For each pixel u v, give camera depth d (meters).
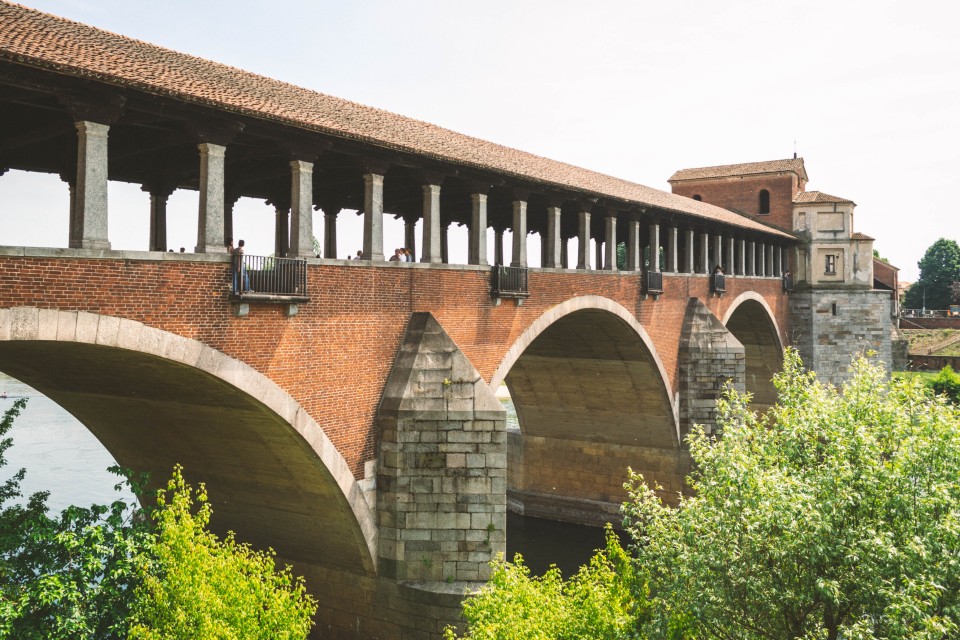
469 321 20.19
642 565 13.53
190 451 18.59
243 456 17.52
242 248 15.12
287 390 15.32
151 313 12.87
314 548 18.84
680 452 32.38
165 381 14.80
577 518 34.69
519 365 33.12
